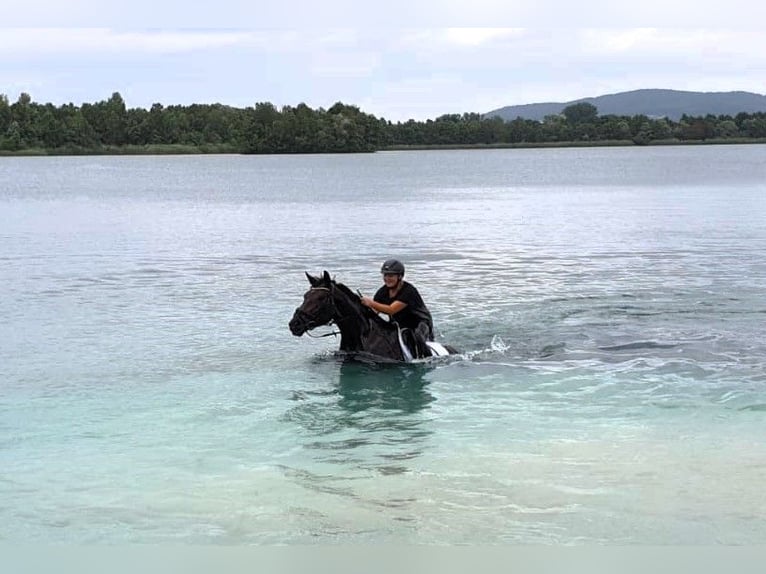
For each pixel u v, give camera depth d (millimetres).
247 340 14219
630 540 6484
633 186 69125
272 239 31234
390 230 34594
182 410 10211
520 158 172750
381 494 7449
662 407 10234
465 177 92375
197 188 73500
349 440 9039
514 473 7934
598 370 12070
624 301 17625
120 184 81500
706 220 38000
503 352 13203
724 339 14000
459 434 9211
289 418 9883
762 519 6859
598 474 7895
